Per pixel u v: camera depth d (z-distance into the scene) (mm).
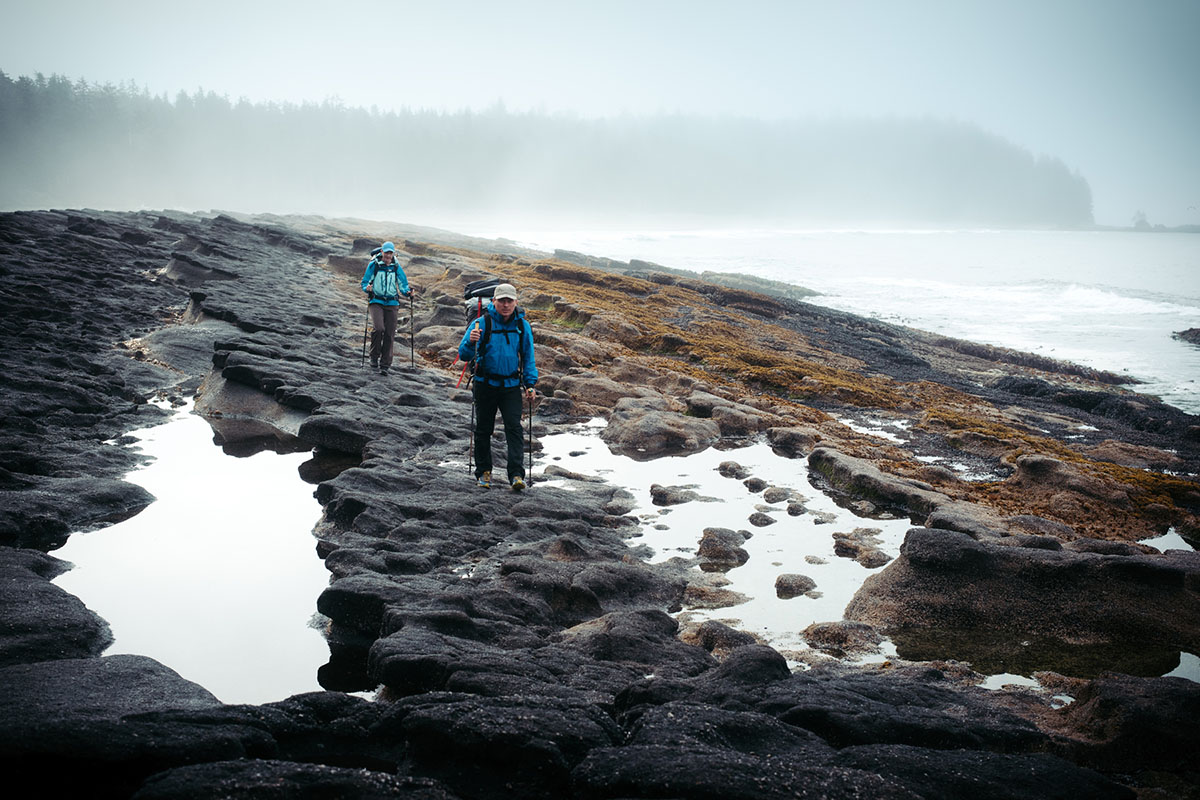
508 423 9547
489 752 3600
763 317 34375
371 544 7516
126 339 18359
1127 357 29078
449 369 17281
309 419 11508
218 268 26719
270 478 10148
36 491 8578
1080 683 5461
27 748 3262
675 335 22297
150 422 12781
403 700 4027
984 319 40688
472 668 4699
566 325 24391
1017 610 6504
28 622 5508
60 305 19547
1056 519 9555
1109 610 6410
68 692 4199
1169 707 4492
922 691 4883
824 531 8781
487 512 8648
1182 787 4059
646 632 5902
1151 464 13156
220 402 13430
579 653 5449
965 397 19391
